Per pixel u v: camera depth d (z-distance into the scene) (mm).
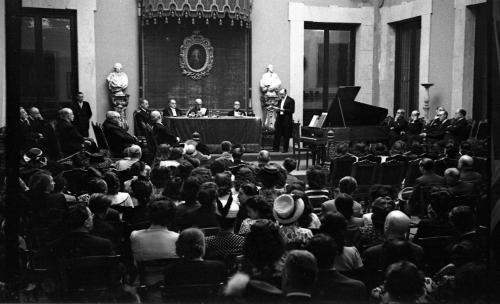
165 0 15750
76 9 15914
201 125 14766
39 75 15852
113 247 4660
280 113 16031
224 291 3521
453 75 15430
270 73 17641
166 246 4555
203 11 15828
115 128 11227
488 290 3443
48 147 9961
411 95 17750
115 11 16391
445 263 4938
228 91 17641
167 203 4637
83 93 16078
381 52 18719
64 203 5785
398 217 4438
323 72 18922
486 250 4098
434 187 6934
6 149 4262
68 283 4004
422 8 16516
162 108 17125
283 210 4449
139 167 7590
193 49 17281
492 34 4508
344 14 18500
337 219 4305
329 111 13164
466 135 13086
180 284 3834
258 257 3516
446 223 5277
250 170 7105
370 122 13633
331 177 9406
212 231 5066
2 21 10656
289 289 3156
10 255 4273
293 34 18062
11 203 4270
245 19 16484
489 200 4367
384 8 18516
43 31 15797
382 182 9375
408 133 14680
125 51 16594
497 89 4473
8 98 4266
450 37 15523
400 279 3006
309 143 13352
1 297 4219
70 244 4461
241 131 15055
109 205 5148
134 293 4234
